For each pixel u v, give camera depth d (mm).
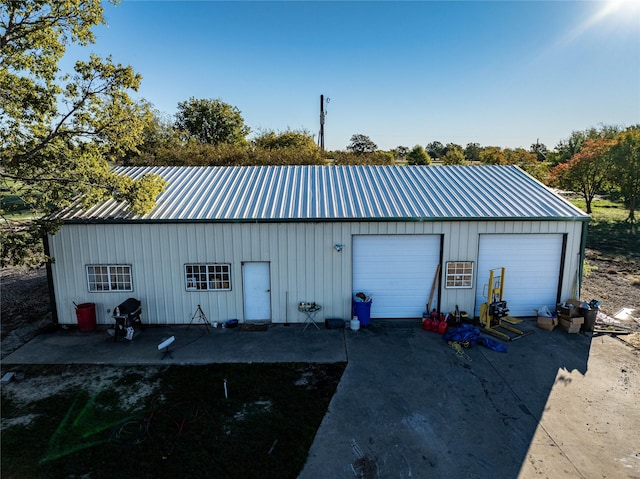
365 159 33406
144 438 6645
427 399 7828
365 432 6871
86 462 6113
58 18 10445
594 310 10789
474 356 9578
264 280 11477
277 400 7770
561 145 44750
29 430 6855
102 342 10391
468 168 15047
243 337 10664
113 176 11156
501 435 6805
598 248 20906
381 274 11672
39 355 9664
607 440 6684
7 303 13375
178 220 10891
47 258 10695
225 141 43656
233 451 6367
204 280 11359
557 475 5930
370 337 10648
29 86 10727
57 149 11180
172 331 11117
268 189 12812
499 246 11609
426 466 6109
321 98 33812
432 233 11336
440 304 11711
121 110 11234
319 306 11219
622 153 26594
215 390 8117
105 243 11133
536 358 9453
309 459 6246
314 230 11180
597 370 8906
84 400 7766
